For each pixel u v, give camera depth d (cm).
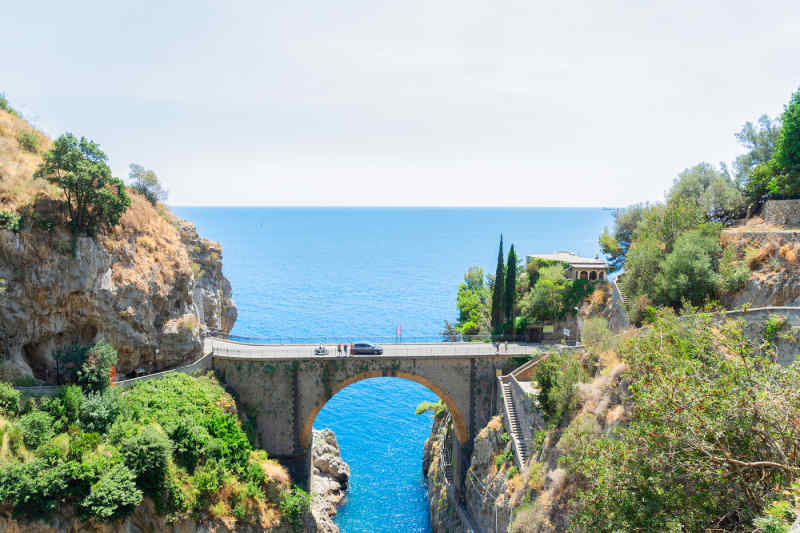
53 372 4138
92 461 3353
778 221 4881
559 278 6488
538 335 6462
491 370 5528
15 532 2970
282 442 5381
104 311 4422
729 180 6556
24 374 3828
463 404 5525
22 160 4431
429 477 6438
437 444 6625
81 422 3647
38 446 3288
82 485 3269
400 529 5581
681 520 1966
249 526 4128
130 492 3381
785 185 5147
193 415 4369
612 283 6019
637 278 5394
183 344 5084
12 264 3928
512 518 4069
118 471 3412
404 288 17775
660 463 2120
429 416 8506
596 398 3856
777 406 1898
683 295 4638
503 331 6500
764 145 6394
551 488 3672
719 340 2433
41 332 4094
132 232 4950
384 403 9075
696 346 2394
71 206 4322
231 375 5366
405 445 7525
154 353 4922
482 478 5072
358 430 7969
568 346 5488
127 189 5559
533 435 4475
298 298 15975
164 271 5153
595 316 6103
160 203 6406
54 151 4241
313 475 6144
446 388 5500
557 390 4194
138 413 4041
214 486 3962
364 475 6681
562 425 4059
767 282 4188
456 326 8638
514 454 4653
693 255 4697
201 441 4116
